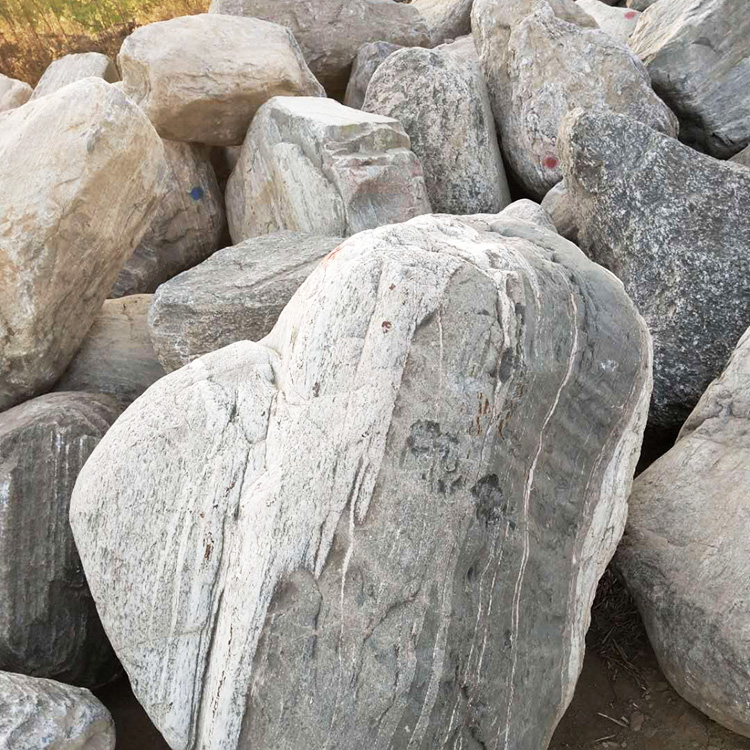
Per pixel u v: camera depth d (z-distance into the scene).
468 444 1.89
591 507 2.21
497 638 1.92
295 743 1.75
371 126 3.63
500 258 2.08
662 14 4.50
